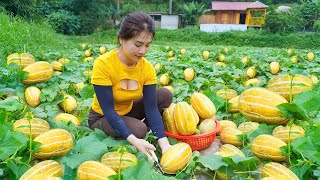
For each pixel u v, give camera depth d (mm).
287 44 39406
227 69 8555
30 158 3182
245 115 3969
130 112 4238
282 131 3623
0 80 5633
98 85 3707
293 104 3439
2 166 3043
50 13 41094
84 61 9539
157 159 3508
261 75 8008
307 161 3115
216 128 4148
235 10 54125
